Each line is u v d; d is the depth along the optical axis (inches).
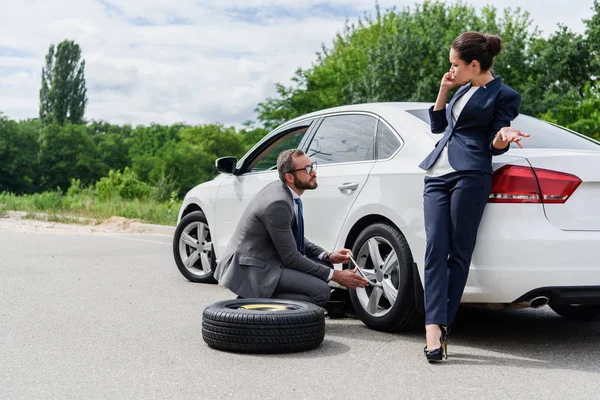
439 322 166.6
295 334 172.7
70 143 4178.2
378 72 1385.3
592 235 167.6
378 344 185.3
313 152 233.8
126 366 160.1
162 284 286.5
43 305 235.9
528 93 1343.5
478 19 1488.7
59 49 4717.0
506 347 185.6
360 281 198.1
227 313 173.8
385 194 195.0
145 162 4446.4
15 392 139.5
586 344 190.4
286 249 197.5
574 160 169.9
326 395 139.2
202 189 293.6
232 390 141.9
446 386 146.8
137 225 596.1
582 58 1465.3
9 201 858.8
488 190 167.3
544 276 164.1
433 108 178.7
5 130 3981.3
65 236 497.4
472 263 170.4
